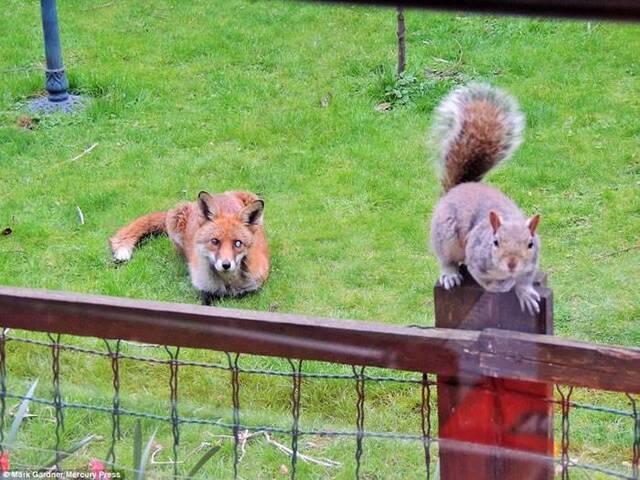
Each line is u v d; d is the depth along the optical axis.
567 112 12.66
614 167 11.23
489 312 4.36
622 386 3.96
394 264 9.62
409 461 6.58
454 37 15.27
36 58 15.66
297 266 9.77
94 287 9.43
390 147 12.14
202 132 12.95
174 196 11.36
